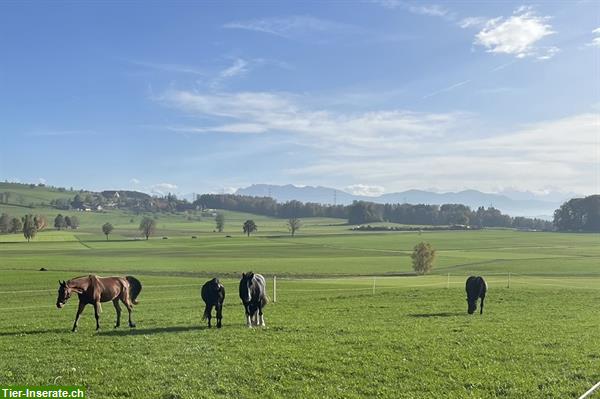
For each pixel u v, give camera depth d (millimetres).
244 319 27594
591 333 22609
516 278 76562
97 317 23359
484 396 13625
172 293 47469
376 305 34688
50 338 21078
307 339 20688
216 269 93375
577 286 57156
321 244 172875
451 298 39500
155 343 19859
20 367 16188
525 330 23266
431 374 15570
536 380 14953
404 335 21578
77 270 86375
